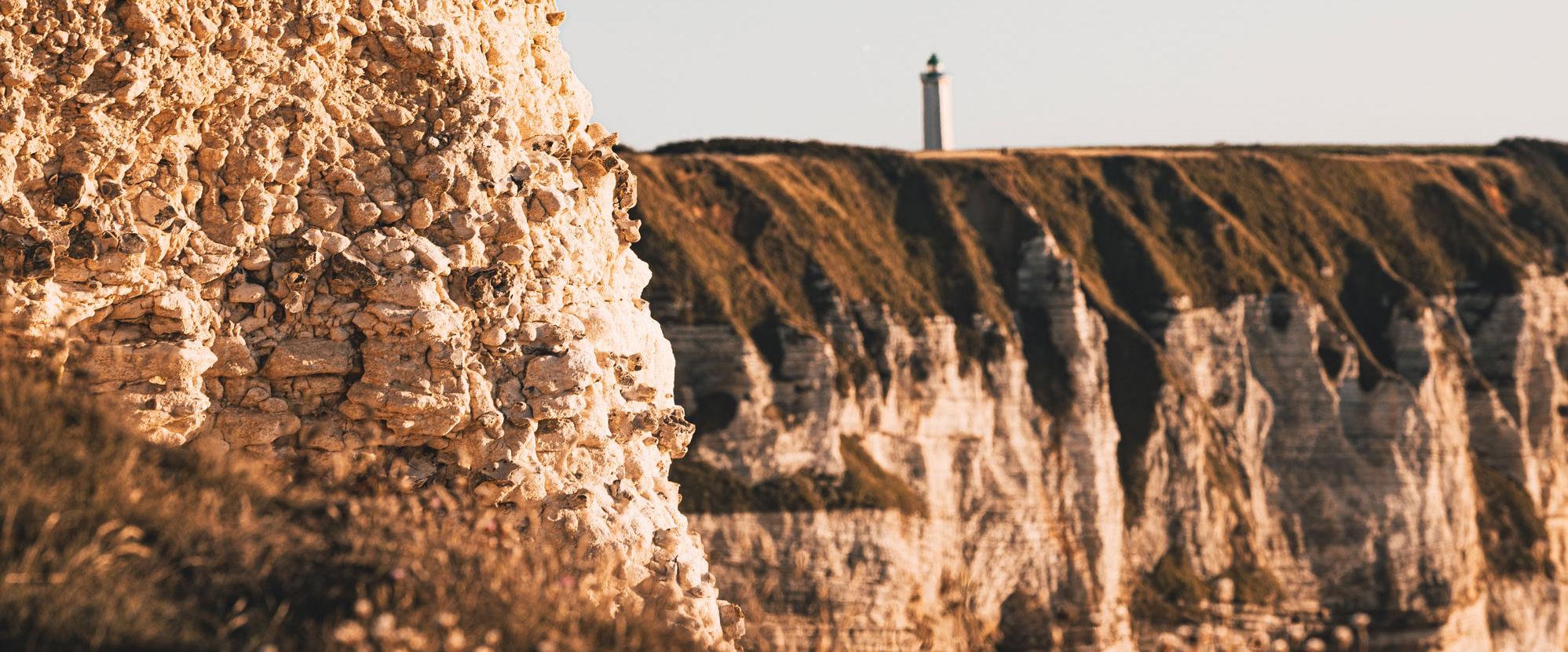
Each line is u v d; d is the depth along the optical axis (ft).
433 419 62.80
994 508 415.03
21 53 56.59
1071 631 406.41
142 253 58.08
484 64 70.49
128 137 58.80
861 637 350.64
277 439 60.64
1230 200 542.57
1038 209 509.35
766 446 377.30
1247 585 436.76
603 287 76.38
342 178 63.93
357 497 54.70
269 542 42.39
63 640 36.99
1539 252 549.54
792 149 519.60
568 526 65.00
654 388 75.25
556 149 74.84
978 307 452.35
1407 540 451.94
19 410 43.98
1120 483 440.04
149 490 43.01
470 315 65.31
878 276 446.19
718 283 410.93
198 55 60.70
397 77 66.59
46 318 55.42
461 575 44.83
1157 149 586.45
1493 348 517.55
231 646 38.63
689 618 66.69
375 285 62.80
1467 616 450.30
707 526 350.02
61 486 41.29
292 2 63.57
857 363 409.08
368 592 41.93
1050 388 447.01
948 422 419.13
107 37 58.44
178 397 58.08
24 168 56.59
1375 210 554.87
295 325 61.93
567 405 66.69
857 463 386.93
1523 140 624.59
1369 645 439.63
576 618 45.34
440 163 65.82
